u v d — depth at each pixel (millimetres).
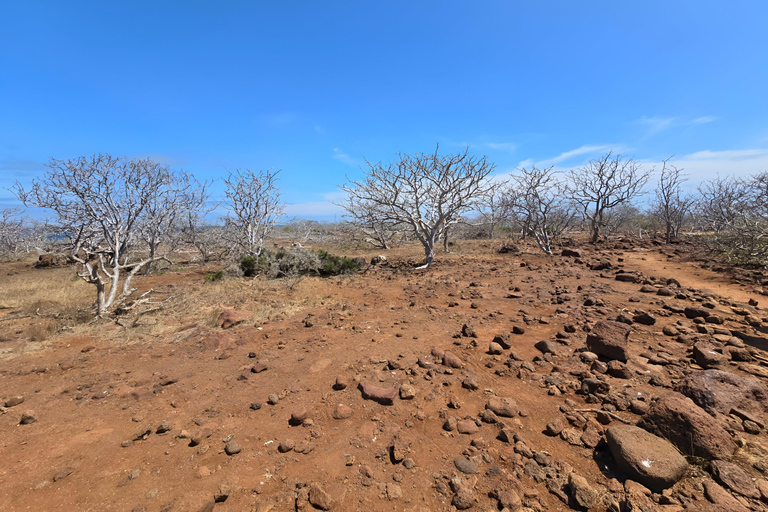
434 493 2387
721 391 3092
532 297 7484
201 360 4727
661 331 5004
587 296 7223
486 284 9070
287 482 2521
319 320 6281
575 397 3451
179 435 3076
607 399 3301
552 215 20141
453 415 3246
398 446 2787
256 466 2695
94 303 7859
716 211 17688
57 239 9641
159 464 2750
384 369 4195
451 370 4074
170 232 13867
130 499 2396
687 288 7465
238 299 8039
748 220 10508
